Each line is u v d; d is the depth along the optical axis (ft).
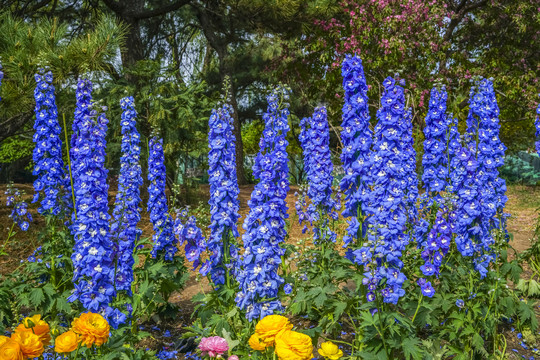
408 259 13.61
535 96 53.52
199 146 40.91
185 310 16.65
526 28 57.98
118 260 11.50
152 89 38.88
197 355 11.91
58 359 8.67
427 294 11.12
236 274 11.73
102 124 10.35
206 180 61.93
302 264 13.79
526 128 68.95
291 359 6.17
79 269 9.89
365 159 11.62
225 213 11.61
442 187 14.83
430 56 49.78
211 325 11.28
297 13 52.37
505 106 61.87
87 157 9.96
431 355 10.71
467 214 12.70
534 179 76.59
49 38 21.99
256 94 81.20
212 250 11.94
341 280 12.59
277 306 10.44
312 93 61.00
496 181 15.01
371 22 50.70
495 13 59.72
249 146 84.07
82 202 9.69
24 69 20.70
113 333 9.80
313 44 54.49
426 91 47.91
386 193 10.86
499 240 13.42
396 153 11.03
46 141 14.02
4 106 21.01
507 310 13.30
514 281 15.19
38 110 14.32
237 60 71.77
